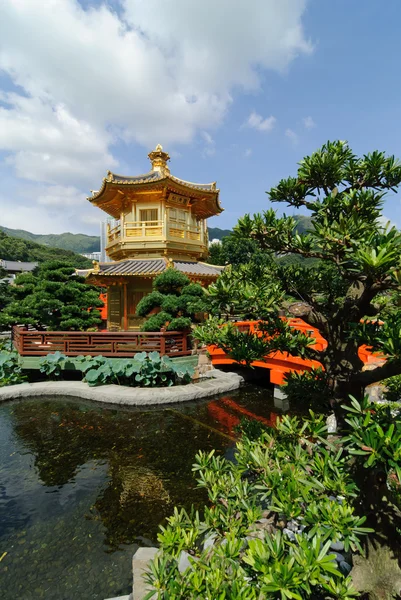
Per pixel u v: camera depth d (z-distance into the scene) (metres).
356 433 2.33
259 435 4.12
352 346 3.20
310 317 3.32
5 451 7.71
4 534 4.96
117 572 4.29
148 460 7.29
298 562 2.14
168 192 19.11
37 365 13.09
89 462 7.21
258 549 2.20
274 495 2.67
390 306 2.99
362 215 3.14
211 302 3.60
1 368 12.52
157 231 19.25
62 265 16.83
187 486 6.29
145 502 5.79
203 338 4.07
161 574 2.47
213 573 2.24
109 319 21.59
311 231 2.76
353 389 3.15
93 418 9.63
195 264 20.52
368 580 2.87
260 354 3.63
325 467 2.69
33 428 8.97
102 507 5.65
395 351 2.26
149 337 12.64
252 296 3.36
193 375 12.26
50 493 6.06
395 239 2.21
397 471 1.99
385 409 2.83
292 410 10.31
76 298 16.17
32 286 18.62
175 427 9.06
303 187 3.66
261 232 3.36
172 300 12.64
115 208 22.38
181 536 2.92
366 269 2.25
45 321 16.23
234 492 3.26
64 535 4.95
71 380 13.54
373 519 2.97
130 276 17.47
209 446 7.96
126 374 11.62
